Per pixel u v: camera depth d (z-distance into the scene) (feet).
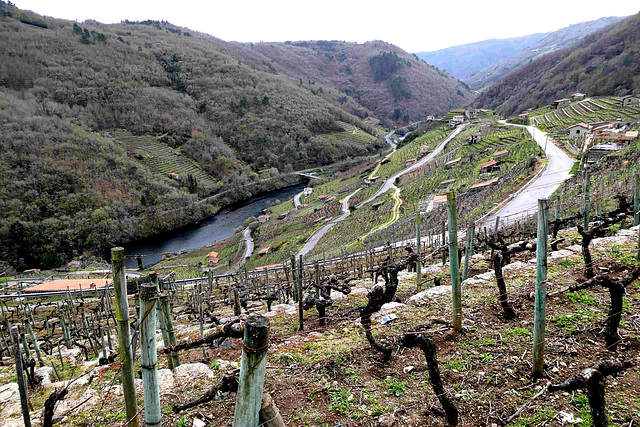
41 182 265.13
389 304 34.35
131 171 324.80
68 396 24.17
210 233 272.10
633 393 17.74
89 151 324.80
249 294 56.85
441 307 31.76
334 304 40.88
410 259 26.68
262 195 399.65
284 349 27.30
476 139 311.27
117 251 14.42
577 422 16.25
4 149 290.35
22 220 233.55
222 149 466.70
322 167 505.66
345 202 281.33
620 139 177.99
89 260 202.69
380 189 287.89
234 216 319.27
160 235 271.28
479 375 20.71
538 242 19.22
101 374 27.48
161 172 366.63
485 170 214.90
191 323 47.21
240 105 604.08
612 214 49.65
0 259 209.05
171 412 20.38
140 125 467.11
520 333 24.71
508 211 127.34
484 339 24.63
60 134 334.85
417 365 22.81
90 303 72.95
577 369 19.95
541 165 178.40
